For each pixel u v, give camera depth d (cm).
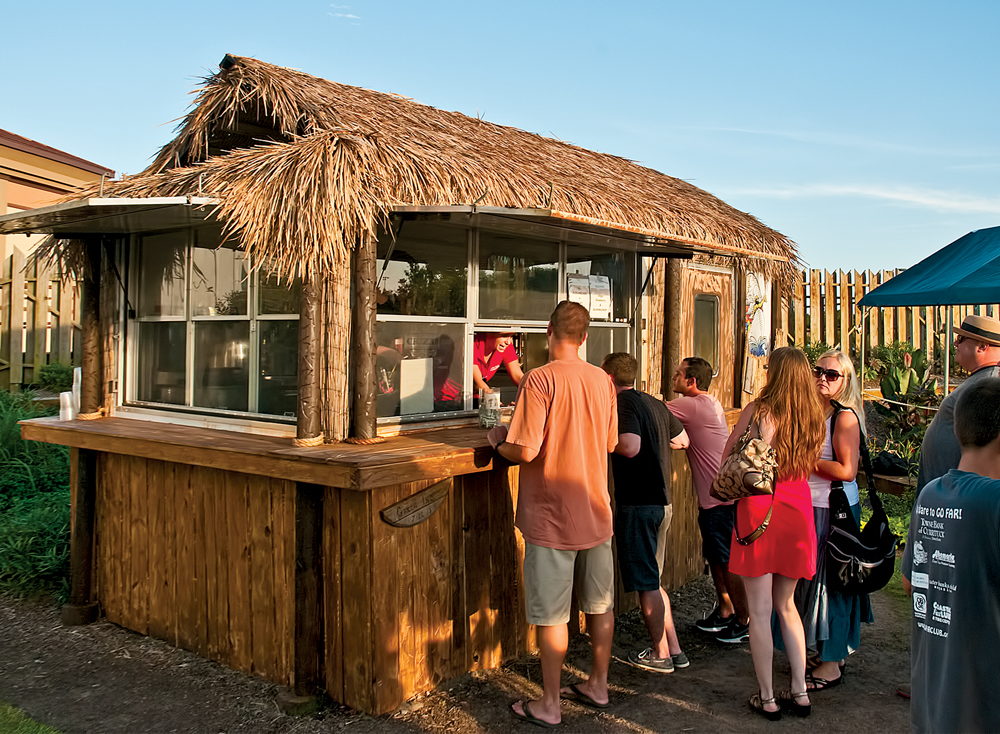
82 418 511
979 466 237
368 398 397
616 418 392
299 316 393
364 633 374
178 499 460
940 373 1089
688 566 610
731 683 426
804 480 376
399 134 434
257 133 483
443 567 407
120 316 521
